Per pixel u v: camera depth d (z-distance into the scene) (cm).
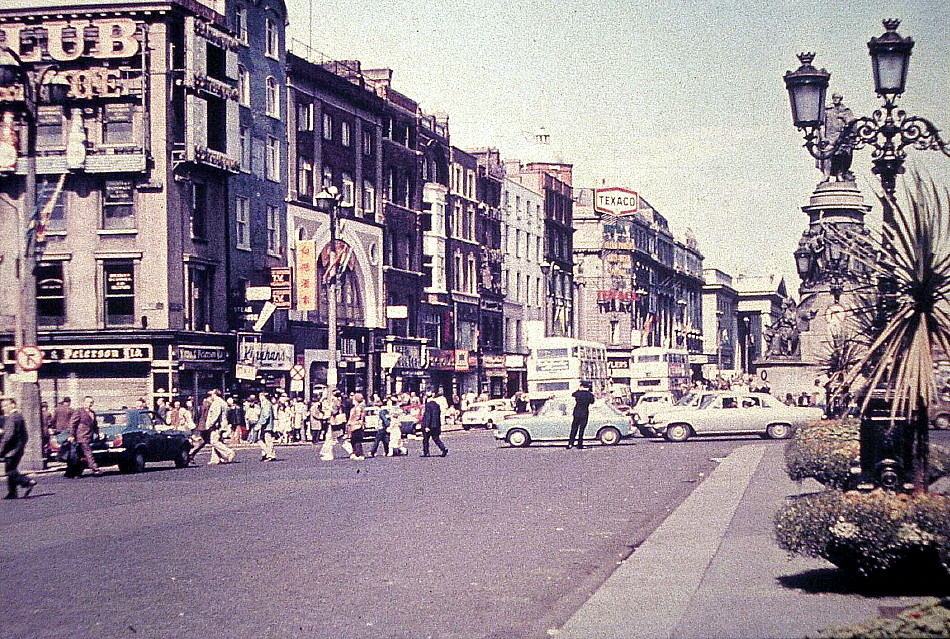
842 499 1229
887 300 1280
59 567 1617
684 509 2178
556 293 12650
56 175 5784
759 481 2778
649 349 9875
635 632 1078
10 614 1275
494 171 10881
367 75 8794
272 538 1880
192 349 5925
